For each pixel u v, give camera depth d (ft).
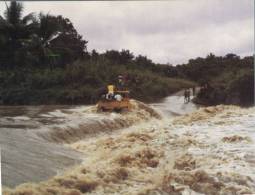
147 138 57.52
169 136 57.26
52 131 60.44
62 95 136.56
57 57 157.79
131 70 162.09
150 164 43.75
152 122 84.33
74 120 71.10
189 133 59.16
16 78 143.33
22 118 70.64
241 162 41.73
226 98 124.88
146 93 146.51
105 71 150.00
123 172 39.01
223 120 69.21
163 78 172.14
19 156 42.14
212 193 34.76
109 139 58.49
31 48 151.53
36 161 41.60
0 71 146.00
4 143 46.65
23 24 153.07
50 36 157.69
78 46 164.86
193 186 35.63
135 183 37.24
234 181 36.40
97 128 70.59
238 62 167.12
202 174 36.73
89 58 168.66
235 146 48.88
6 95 139.03
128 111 87.35
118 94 91.40
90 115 80.33
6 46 151.43
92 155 50.70
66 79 143.54
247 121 67.21
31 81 141.59
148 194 34.50
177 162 42.70
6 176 34.81
